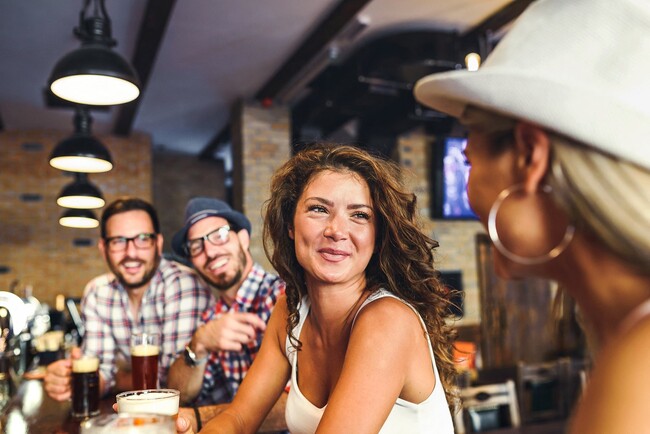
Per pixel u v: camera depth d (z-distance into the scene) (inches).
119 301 101.3
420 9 157.9
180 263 105.0
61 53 178.9
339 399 41.6
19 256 261.1
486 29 164.4
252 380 59.7
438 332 49.4
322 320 51.3
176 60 187.5
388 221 48.3
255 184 222.7
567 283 23.4
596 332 22.6
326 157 49.8
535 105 21.6
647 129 19.8
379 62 170.2
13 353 110.3
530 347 236.5
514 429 125.6
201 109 242.5
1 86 208.7
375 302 46.6
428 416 45.8
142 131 277.9
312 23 162.1
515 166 23.4
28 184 264.4
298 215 50.3
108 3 149.2
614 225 20.4
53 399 88.1
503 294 236.7
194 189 333.4
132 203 97.0
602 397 17.6
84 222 193.3
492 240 23.9
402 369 43.6
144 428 32.6
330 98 194.1
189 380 73.9
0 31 163.0
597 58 21.3
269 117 227.5
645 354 17.5
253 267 87.7
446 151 228.2
